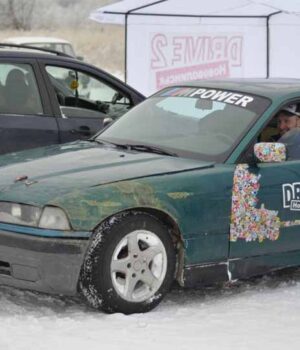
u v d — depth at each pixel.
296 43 23.08
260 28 23.30
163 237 8.41
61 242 7.87
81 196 8.02
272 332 7.84
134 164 8.80
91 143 9.94
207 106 9.80
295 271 10.29
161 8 22.55
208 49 23.38
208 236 8.64
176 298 8.98
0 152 11.57
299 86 9.99
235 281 9.70
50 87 12.09
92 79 12.70
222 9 22.84
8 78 11.80
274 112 9.42
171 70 23.17
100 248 7.98
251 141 9.15
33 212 8.02
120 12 22.47
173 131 9.70
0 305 8.43
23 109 11.82
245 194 8.87
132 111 10.48
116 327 7.80
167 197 8.35
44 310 8.33
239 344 7.46
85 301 8.38
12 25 66.12
